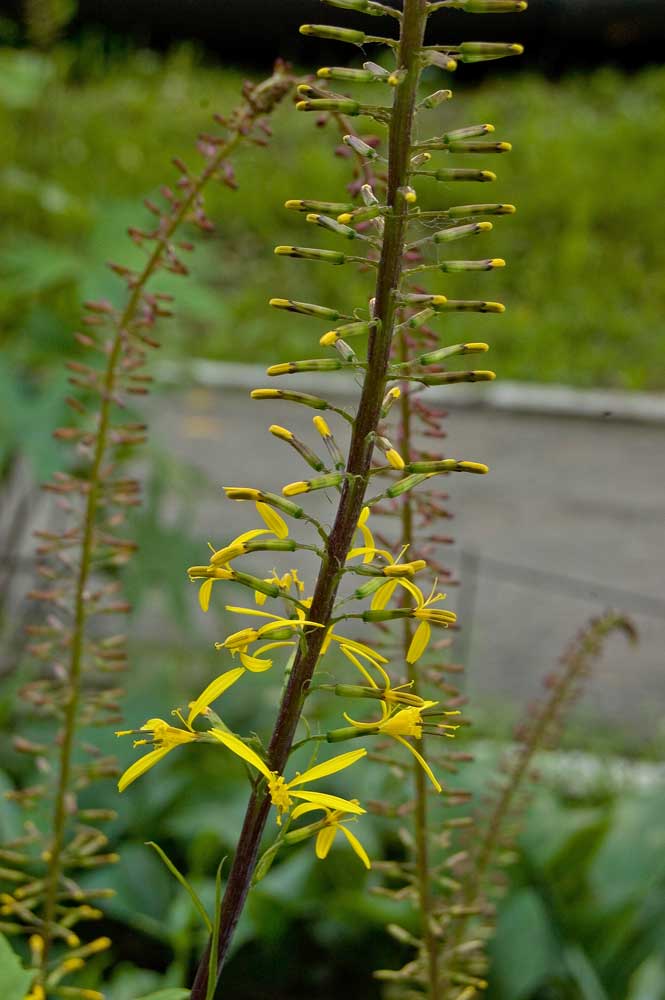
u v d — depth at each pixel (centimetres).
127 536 364
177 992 151
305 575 617
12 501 523
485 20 1279
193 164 937
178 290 325
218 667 420
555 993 328
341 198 1015
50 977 177
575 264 973
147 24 1262
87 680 364
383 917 322
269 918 336
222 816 359
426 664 186
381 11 112
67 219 419
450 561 650
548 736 227
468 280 963
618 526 709
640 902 323
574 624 612
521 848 332
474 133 113
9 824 303
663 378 880
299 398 116
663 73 1298
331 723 370
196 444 764
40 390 363
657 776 448
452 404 848
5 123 478
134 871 339
